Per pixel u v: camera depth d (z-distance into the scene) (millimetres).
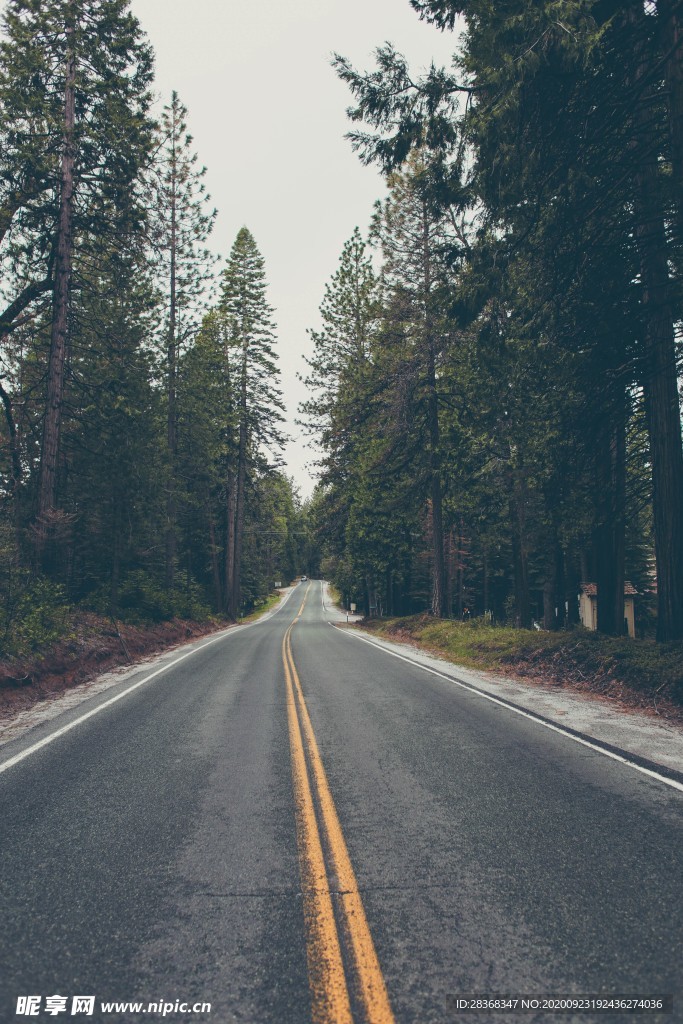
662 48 9422
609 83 9211
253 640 23625
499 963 2934
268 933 3236
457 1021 2539
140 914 3453
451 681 11898
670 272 10508
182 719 8586
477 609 51719
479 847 4230
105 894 3693
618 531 15258
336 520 37656
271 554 94188
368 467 28828
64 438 19234
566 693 10445
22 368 21016
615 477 13578
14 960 3055
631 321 10531
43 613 13742
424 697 10023
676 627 10305
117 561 21203
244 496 42031
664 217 9445
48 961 3041
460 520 30250
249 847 4305
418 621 25250
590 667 11398
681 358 10688
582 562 31906
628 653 10766
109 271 18531
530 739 7133
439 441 23047
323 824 4684
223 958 3033
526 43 7965
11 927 3354
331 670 13680
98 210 17562
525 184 9211
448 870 3902
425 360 22766
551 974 2842
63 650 13297
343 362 35406
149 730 7938
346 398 32062
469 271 10211
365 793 5355
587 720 8188
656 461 10414
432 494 25656
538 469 13891
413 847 4254
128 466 20250
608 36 8875
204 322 36500
